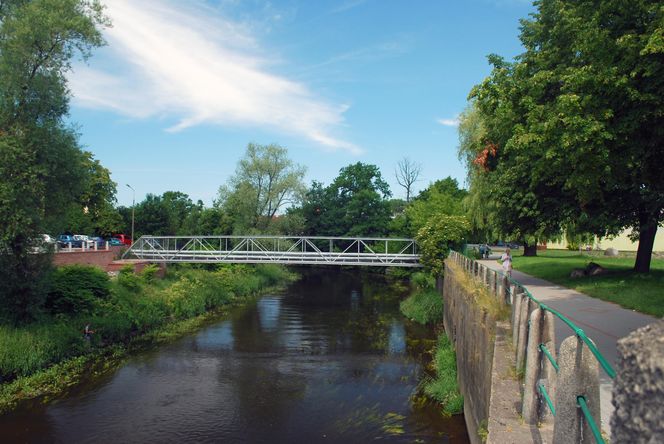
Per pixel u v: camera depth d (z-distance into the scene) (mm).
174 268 34156
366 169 63031
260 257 33844
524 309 5805
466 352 11125
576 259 33812
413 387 14203
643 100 9320
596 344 8938
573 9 11875
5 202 14867
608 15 10422
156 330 21906
